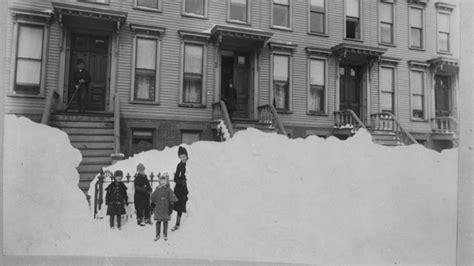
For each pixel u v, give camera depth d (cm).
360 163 1018
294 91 1369
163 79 1223
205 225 775
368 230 789
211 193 864
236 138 1072
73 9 1083
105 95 1200
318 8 1438
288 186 884
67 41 1153
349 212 834
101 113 1107
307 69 1395
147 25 1205
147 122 1192
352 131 1319
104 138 1052
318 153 1028
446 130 1543
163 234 738
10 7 1080
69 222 750
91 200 833
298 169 945
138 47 1212
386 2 1537
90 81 1119
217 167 946
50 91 1040
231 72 1373
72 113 1068
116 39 1178
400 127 1350
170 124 1216
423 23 1583
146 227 768
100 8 1109
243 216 796
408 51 1542
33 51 1112
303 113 1374
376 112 1470
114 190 750
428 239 787
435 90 1617
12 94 1076
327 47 1426
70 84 1165
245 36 1254
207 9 1285
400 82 1519
